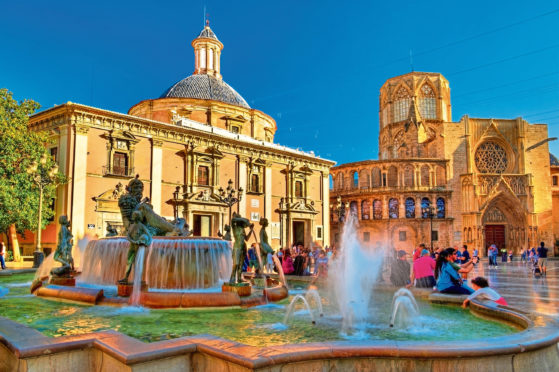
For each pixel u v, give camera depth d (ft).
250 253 72.23
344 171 220.84
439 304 35.45
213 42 181.57
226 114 154.81
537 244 207.62
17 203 93.20
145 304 32.40
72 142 105.81
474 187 205.87
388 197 204.85
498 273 96.53
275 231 153.17
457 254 113.91
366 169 212.84
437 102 233.14
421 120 223.92
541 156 218.18
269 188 151.94
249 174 146.30
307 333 24.82
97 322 27.86
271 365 14.65
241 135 148.25
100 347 16.48
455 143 213.46
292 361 15.20
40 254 83.10
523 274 93.20
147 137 121.08
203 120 151.43
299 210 159.53
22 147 98.94
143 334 24.57
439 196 206.28
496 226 212.02
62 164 105.91
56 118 110.11
